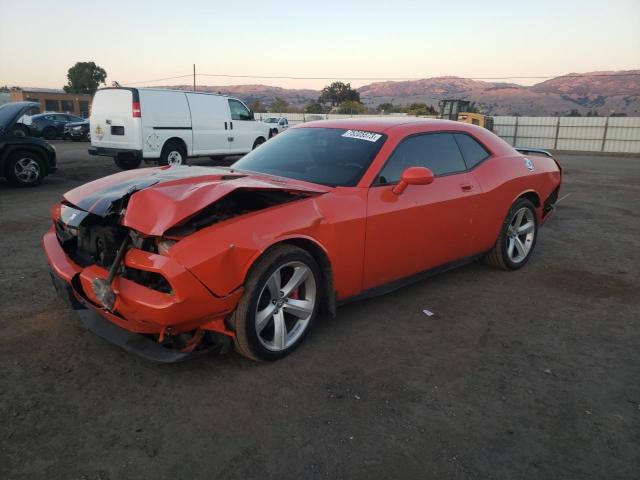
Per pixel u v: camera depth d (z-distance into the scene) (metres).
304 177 3.60
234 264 2.67
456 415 2.57
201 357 3.08
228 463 2.18
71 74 83.12
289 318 3.26
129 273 2.73
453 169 4.19
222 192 2.79
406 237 3.68
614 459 2.27
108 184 3.31
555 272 4.98
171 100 11.49
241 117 13.51
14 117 9.24
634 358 3.24
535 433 2.44
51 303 3.81
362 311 3.86
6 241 5.59
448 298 4.19
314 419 2.50
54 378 2.79
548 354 3.27
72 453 2.21
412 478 2.12
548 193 5.25
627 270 5.09
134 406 2.56
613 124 28.16
